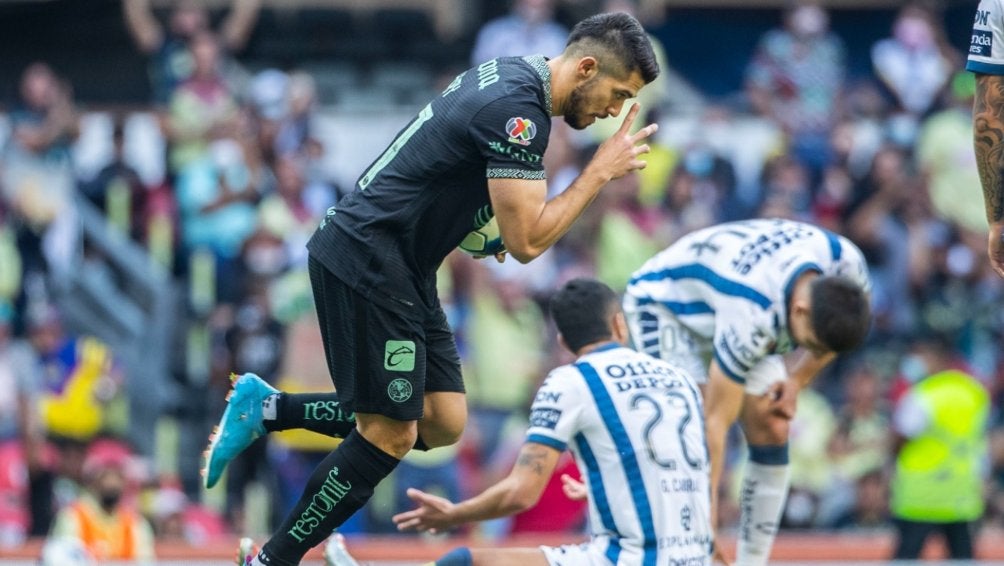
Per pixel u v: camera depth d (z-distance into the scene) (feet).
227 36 124.88
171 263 107.34
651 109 114.62
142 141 113.39
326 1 131.13
